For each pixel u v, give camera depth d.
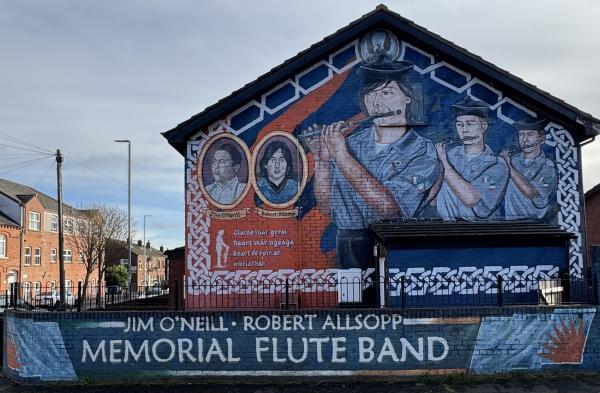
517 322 9.32
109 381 9.52
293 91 12.28
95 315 9.64
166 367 9.50
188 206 12.12
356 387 8.92
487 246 10.92
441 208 12.03
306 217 12.05
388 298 10.37
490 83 12.23
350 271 11.87
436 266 10.88
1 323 11.27
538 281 10.58
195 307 11.90
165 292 18.97
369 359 9.33
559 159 12.12
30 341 9.71
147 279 76.44
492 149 12.16
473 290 10.84
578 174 12.08
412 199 12.06
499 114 12.21
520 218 12.04
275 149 12.19
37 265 45.56
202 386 9.18
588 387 8.72
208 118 11.97
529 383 8.93
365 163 12.14
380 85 12.28
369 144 12.17
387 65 12.33
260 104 12.26
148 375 9.50
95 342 9.60
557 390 8.62
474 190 12.08
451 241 10.90
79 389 9.27
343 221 12.03
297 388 8.97
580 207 12.03
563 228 11.84
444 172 12.11
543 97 11.77
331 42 12.02
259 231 12.05
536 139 12.16
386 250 10.97
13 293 11.40
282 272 11.97
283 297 11.88
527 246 10.92
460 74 12.30
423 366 9.28
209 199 12.12
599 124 11.57
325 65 12.34
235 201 12.12
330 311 9.42
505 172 12.12
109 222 45.78
